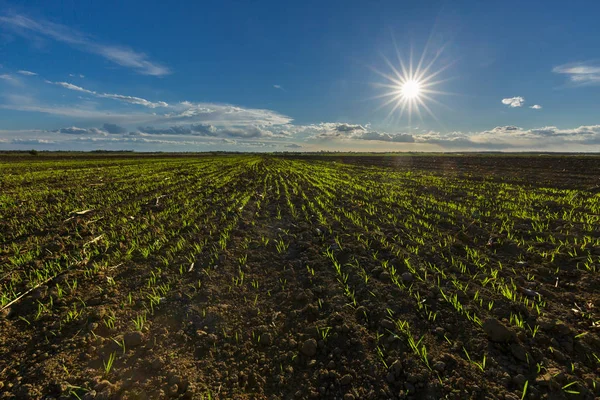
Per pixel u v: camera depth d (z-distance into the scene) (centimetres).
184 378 284
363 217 841
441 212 861
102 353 316
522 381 260
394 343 321
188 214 896
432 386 266
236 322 371
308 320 375
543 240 581
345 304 398
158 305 406
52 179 1741
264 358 315
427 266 498
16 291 436
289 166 3488
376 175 2138
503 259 511
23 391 267
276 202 1133
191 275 494
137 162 3941
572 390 248
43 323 364
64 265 530
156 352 317
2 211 902
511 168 2662
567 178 1770
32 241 652
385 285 439
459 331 332
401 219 808
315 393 272
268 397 272
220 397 269
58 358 308
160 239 661
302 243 629
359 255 557
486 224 717
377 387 273
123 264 538
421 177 1944
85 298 421
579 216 747
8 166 2803
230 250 601
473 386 260
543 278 438
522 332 314
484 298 388
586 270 443
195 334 347
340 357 311
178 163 3875
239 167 3198
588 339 300
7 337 339
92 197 1161
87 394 260
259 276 494
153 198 1159
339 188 1443
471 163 3494
